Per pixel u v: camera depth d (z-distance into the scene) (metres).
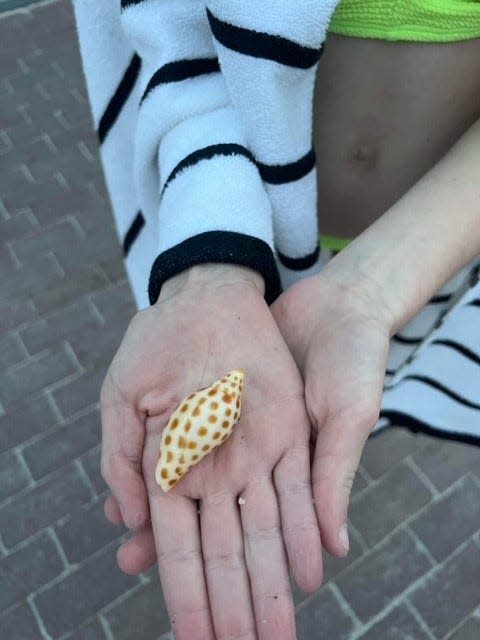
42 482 0.59
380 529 0.57
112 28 0.29
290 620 0.21
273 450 0.23
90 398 0.64
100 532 0.57
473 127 0.27
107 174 0.34
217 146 0.25
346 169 0.30
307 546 0.21
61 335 0.67
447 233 0.26
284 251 0.29
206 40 0.26
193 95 0.26
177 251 0.24
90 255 0.73
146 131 0.27
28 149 0.82
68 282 0.71
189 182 0.25
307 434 0.24
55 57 0.91
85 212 0.76
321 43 0.23
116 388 0.25
